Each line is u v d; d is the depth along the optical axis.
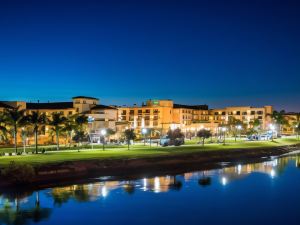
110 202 58.12
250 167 101.69
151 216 51.53
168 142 136.00
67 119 125.81
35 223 48.06
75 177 75.12
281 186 72.62
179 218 50.91
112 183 72.00
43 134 151.75
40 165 74.94
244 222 49.56
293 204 58.62
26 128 129.62
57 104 188.88
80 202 57.62
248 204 58.47
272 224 48.84
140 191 65.62
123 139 160.38
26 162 78.62
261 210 55.09
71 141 145.00
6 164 75.25
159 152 107.94
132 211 53.50
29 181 67.75
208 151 117.44
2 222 48.12
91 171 79.56
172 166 95.19
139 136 191.50
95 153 101.06
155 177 80.00
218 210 54.84
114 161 86.50
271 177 83.31
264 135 193.62
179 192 65.69
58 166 75.88
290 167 102.38
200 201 59.66
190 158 104.75
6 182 65.25
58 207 54.81
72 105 185.62
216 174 86.94
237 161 116.19
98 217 50.78
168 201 59.38
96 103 193.50
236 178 81.31
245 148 137.50
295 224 48.88
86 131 153.62
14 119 103.25
